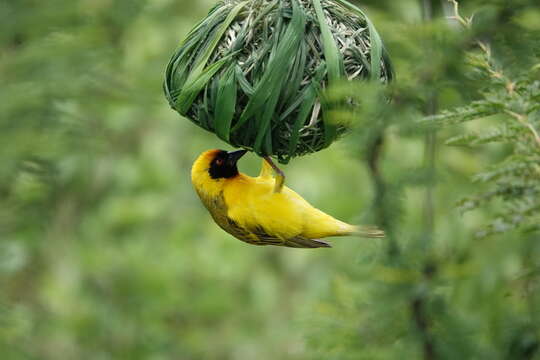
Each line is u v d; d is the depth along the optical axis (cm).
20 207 1205
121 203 1459
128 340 1508
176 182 1463
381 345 791
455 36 612
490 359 755
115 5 1166
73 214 1465
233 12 666
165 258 1466
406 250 759
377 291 778
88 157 1194
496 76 583
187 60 693
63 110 1145
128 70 1234
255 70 646
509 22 609
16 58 1137
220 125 653
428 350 765
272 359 1466
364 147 646
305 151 685
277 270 1488
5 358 1272
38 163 1137
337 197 1290
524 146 552
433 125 594
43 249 1408
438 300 771
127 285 1494
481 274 761
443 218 823
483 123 773
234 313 1516
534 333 741
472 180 588
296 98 646
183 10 1331
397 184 723
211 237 1476
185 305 1484
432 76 623
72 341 1488
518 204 569
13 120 1127
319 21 649
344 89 607
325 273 1391
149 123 1494
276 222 775
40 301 1487
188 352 1509
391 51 692
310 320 821
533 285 676
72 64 1134
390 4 801
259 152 671
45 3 1140
